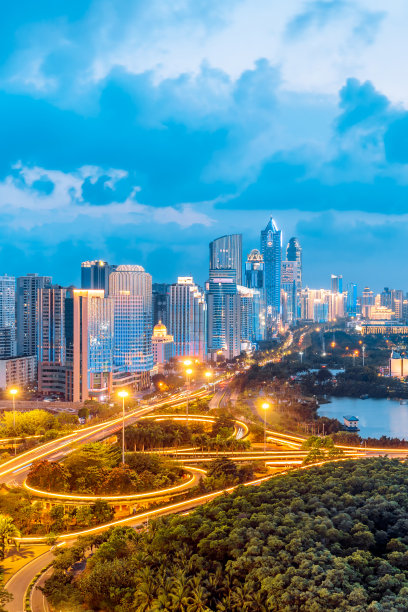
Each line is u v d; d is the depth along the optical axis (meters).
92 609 184.25
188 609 166.12
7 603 182.12
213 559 186.88
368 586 166.00
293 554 178.50
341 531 191.88
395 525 199.50
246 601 165.25
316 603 154.38
